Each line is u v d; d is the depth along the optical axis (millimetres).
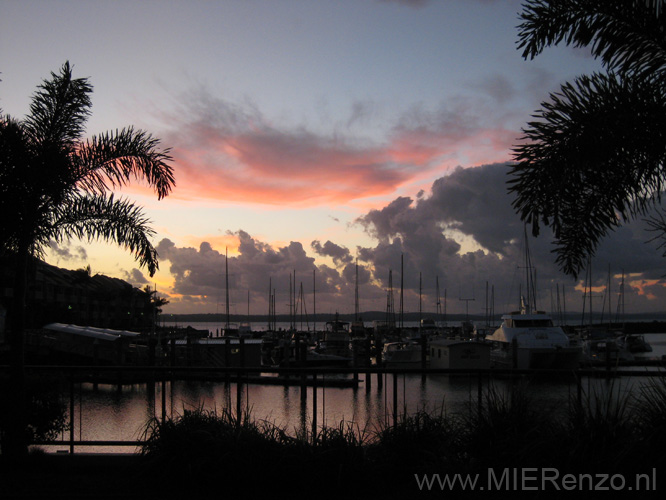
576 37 6391
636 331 133875
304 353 36281
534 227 5918
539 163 5617
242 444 6164
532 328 37156
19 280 7602
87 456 6871
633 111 5449
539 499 5371
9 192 7613
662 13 5957
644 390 6121
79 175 8461
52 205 8273
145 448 6590
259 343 37844
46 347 34406
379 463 6191
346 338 54781
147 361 35938
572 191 6066
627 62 6285
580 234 6805
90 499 5871
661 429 5340
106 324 89812
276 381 30219
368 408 21297
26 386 8641
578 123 5445
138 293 102250
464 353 34875
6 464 6980
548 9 6355
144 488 6133
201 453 6168
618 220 6625
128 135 8727
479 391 6957
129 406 22484
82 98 8469
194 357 36438
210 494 5969
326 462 6027
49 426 8867
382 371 7289
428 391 27453
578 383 5988
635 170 6223
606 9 6152
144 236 8750
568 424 5742
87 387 28906
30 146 7918
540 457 5461
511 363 34125
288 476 6047
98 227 8617
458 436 6219
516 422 5871
